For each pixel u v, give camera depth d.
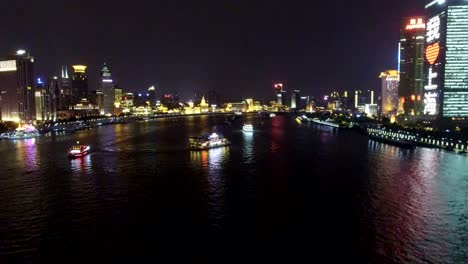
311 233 101.31
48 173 173.75
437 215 113.31
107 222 109.56
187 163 197.88
